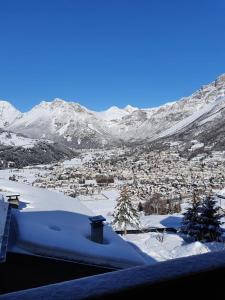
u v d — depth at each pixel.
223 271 1.29
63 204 13.40
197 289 1.25
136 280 1.19
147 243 30.05
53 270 8.34
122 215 37.69
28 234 8.59
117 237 11.21
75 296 1.10
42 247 8.28
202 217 32.78
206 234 32.34
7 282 7.96
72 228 10.54
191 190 109.50
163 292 1.21
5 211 9.34
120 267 8.82
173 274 1.23
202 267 1.29
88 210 13.62
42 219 10.61
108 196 109.50
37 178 162.38
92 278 1.22
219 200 75.94
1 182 15.63
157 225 48.31
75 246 8.77
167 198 92.62
